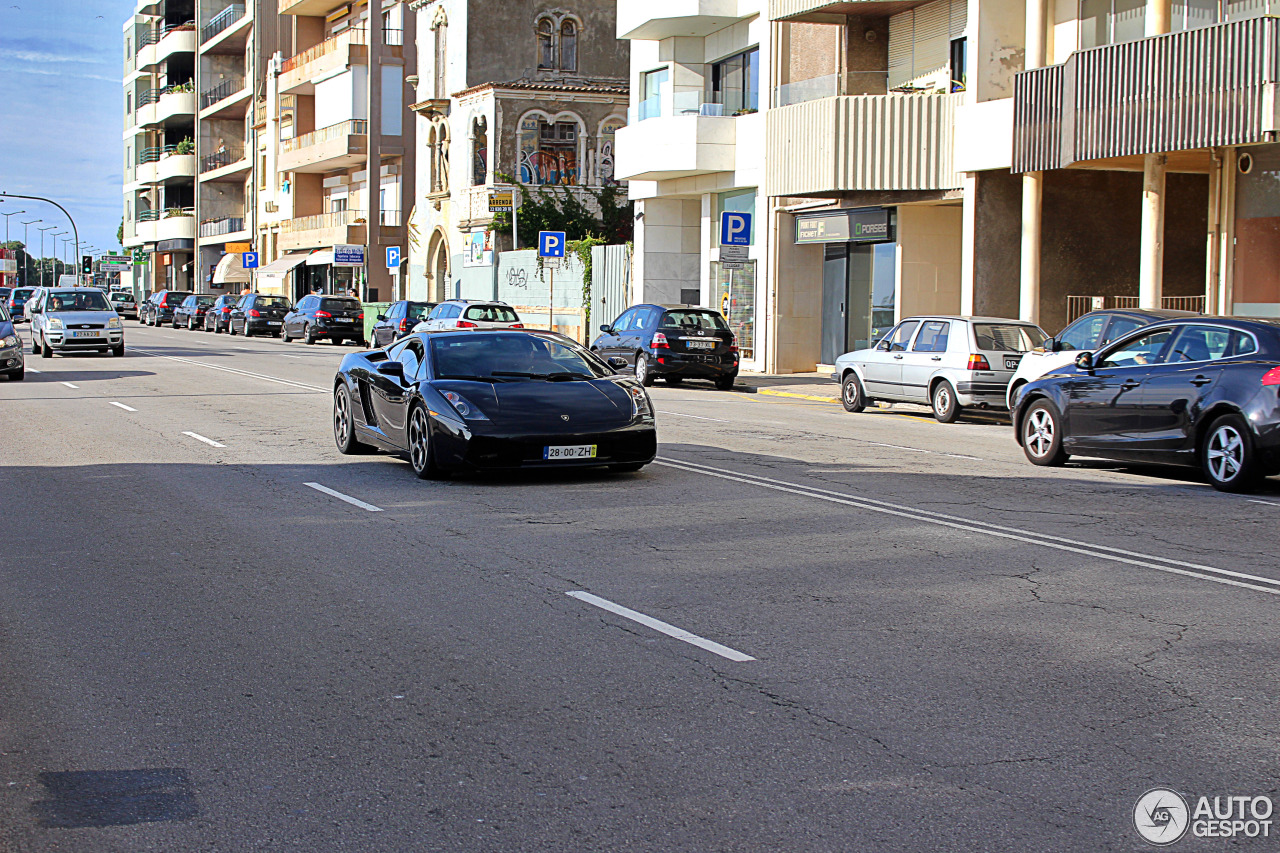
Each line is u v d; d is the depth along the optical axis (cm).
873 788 455
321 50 6131
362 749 496
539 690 567
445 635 658
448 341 1276
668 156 3397
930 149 2677
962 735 509
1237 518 1034
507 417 1152
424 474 1193
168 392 2303
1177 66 2047
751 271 3356
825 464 1347
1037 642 643
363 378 1353
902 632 662
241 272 7600
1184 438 1229
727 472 1265
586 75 5234
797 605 717
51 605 726
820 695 559
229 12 8006
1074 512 1052
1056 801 445
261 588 764
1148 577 795
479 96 4997
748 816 432
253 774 471
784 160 2955
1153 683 577
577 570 809
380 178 5978
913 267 2850
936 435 1753
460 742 503
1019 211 2594
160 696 562
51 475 1253
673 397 2428
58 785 462
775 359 3225
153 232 9350
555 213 4947
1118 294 2544
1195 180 2548
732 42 3403
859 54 2923
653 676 587
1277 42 1902
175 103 8606
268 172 7288
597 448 1166
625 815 433
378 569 814
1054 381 1396
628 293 3919
